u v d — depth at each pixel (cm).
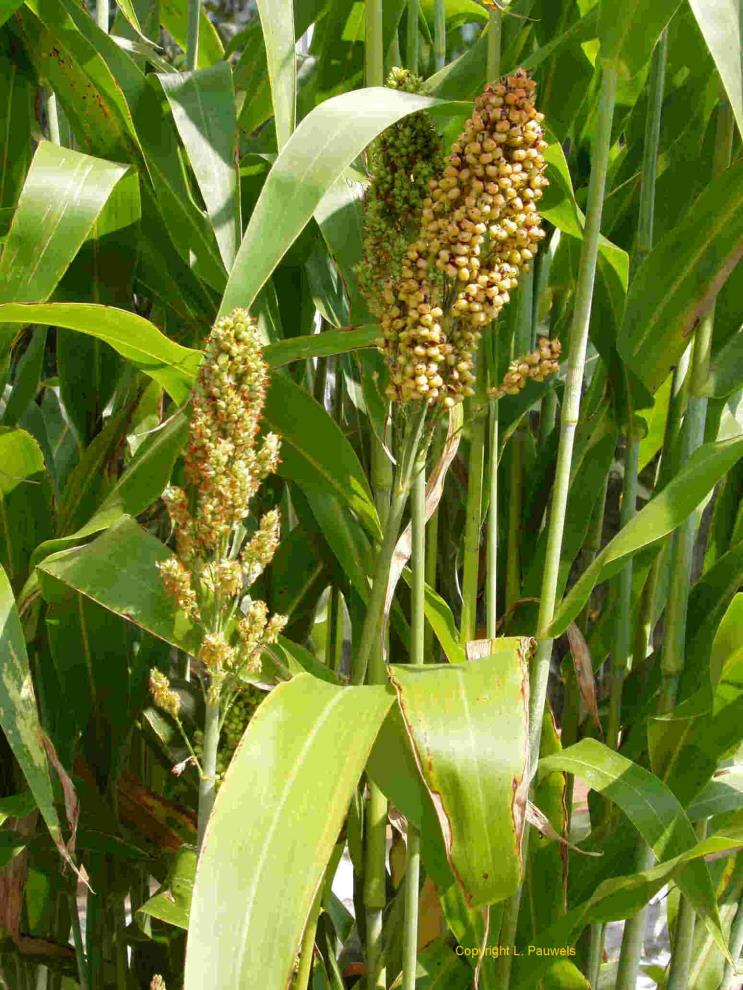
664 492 110
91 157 117
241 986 83
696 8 97
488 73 120
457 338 101
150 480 112
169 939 143
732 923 146
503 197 98
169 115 133
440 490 116
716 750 122
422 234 100
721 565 133
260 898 85
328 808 89
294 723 93
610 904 116
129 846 132
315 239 133
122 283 129
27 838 125
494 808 91
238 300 96
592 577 111
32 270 110
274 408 113
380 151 107
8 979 153
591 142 152
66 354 130
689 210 119
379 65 123
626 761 115
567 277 162
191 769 142
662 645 130
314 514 126
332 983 143
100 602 104
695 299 121
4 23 123
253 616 98
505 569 154
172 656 165
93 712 130
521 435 152
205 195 117
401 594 143
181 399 113
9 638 105
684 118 149
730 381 124
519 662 97
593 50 145
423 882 140
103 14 147
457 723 93
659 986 157
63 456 177
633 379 131
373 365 121
